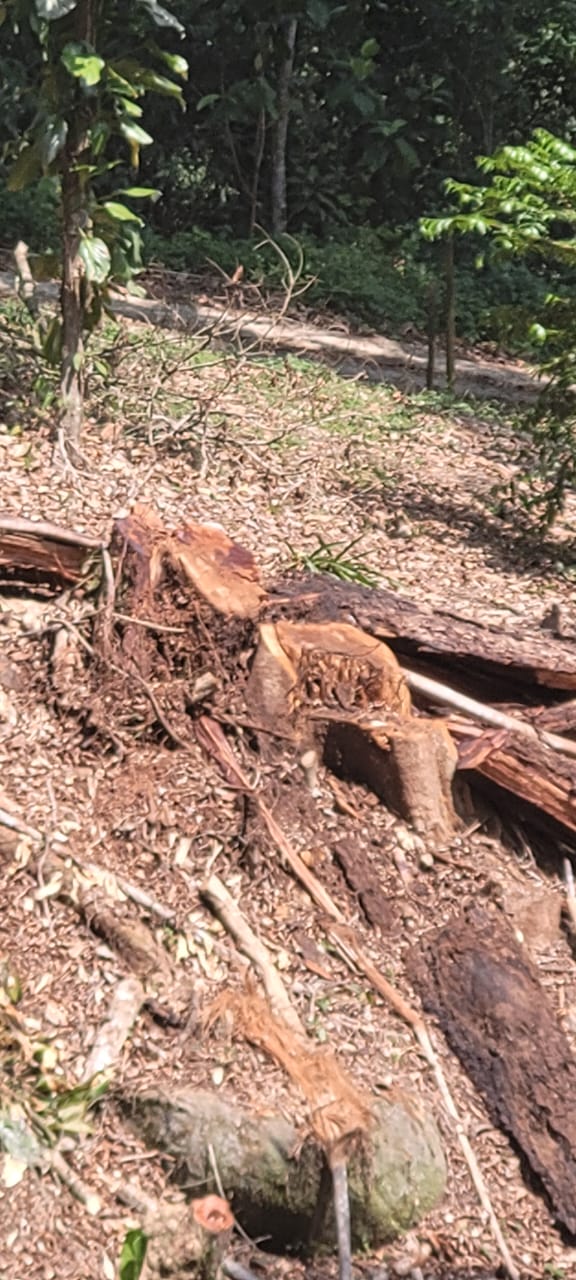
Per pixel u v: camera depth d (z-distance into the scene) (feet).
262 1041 11.44
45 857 12.64
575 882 14.35
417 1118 11.36
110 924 12.17
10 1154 10.34
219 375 28.04
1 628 15.46
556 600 19.60
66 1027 11.48
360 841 13.76
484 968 12.80
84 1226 10.15
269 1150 10.69
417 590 19.03
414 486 24.41
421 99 52.37
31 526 15.94
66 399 20.51
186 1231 10.22
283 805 13.80
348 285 44.04
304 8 47.91
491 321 22.44
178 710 14.30
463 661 15.37
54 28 19.48
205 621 14.49
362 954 12.76
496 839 14.38
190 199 53.42
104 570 15.44
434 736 13.99
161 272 42.60
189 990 11.87
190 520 19.36
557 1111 11.85
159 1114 10.78
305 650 14.35
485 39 50.57
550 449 24.48
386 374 36.35
